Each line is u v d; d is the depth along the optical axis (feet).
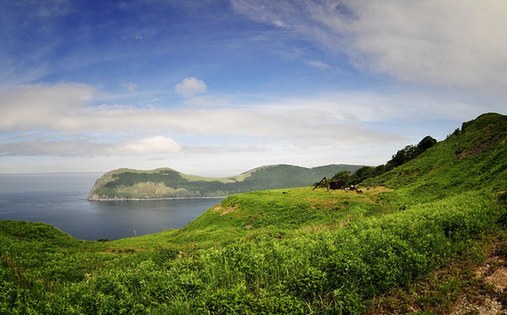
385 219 88.22
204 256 63.36
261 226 164.66
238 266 54.80
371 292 44.14
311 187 246.47
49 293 46.32
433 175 240.94
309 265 48.67
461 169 220.23
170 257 88.33
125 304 40.50
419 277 48.57
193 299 41.29
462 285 45.34
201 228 185.78
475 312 38.75
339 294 40.96
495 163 181.78
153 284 46.96
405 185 255.09
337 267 46.32
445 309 40.11
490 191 118.52
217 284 48.44
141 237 203.62
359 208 167.73
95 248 126.93
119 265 82.84
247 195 218.79
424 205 117.60
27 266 79.30
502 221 72.84
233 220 181.06
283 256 56.75
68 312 38.88
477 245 59.88
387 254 52.31
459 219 71.46
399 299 43.52
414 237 60.80
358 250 53.42
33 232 131.75
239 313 38.24
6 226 132.05
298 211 174.40
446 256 55.47
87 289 44.98
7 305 40.11
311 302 41.42
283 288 43.47
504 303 39.70
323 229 97.91
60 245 126.41
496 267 49.93
